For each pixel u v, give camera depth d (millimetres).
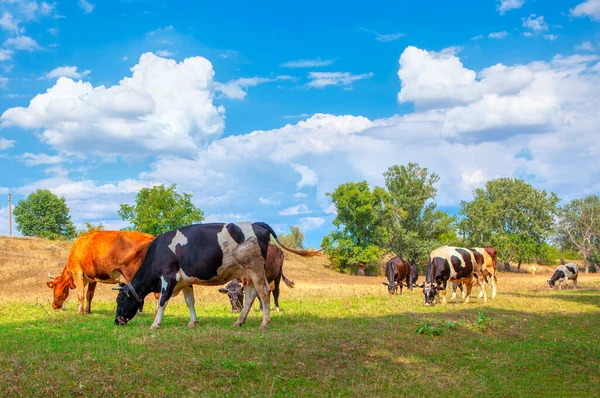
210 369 8570
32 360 8430
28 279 36688
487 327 14180
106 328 12156
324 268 73875
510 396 8906
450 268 20438
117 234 15469
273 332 11508
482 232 85438
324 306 19438
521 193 86812
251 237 12297
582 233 91250
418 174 77062
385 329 12773
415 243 73375
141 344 9719
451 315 16062
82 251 15508
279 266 17203
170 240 12445
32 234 91625
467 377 9805
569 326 15312
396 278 29016
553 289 33531
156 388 7746
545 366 10805
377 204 73562
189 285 12859
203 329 11711
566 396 8977
